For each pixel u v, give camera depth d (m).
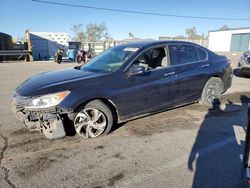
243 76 11.13
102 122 4.29
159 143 4.07
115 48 5.41
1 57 25.28
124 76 4.46
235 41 36.34
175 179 3.07
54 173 3.22
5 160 3.54
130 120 5.09
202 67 5.66
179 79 5.20
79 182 3.03
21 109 3.92
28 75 12.83
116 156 3.65
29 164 3.44
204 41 33.62
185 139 4.21
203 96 5.82
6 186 2.95
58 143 4.08
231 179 3.07
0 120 5.20
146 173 3.21
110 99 4.27
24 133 4.50
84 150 3.84
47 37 31.56
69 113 4.00
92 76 4.31
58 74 4.68
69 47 30.12
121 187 2.92
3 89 8.72
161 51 5.14
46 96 3.81
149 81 4.73
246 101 6.55
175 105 5.32
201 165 3.39
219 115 5.40
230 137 4.27
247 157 2.46
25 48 26.89
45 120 3.83
